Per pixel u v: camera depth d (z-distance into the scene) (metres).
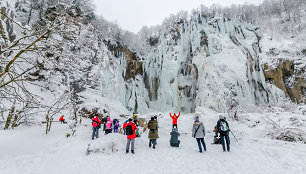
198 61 32.62
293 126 8.39
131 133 6.13
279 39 32.25
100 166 4.62
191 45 35.34
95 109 20.84
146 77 39.62
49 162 4.88
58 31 4.30
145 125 14.17
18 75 4.00
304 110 11.21
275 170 3.97
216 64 30.05
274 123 8.93
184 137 10.34
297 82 25.56
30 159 4.96
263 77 28.22
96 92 26.34
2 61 4.18
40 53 4.17
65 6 4.48
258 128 9.66
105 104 25.80
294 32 32.66
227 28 35.09
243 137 8.47
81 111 19.56
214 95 27.77
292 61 27.08
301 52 27.78
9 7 18.70
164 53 36.84
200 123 6.18
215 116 15.16
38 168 4.36
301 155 4.67
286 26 34.88
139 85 38.19
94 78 26.19
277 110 13.49
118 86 32.69
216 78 28.78
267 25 36.47
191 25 36.75
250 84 27.84
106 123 9.59
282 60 27.64
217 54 31.64
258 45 32.53
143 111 35.72
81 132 10.31
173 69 33.97
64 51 4.55
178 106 32.16
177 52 35.34
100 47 31.45
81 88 23.95
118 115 26.91
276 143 6.29
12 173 3.92
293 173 3.74
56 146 6.64
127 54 38.91
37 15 23.30
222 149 6.38
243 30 35.28
